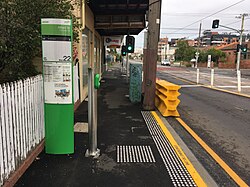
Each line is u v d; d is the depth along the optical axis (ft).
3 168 10.08
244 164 13.89
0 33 13.82
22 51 15.42
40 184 10.90
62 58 13.20
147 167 12.87
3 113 10.10
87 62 35.04
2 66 16.12
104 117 23.03
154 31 24.73
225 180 11.94
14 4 14.08
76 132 18.12
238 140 18.02
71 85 13.51
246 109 29.17
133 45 47.98
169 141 16.98
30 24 14.92
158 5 24.38
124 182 11.32
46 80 13.29
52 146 13.88
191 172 12.51
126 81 55.52
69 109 13.66
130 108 27.07
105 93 38.04
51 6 15.57
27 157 12.62
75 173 11.96
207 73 110.52
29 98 12.92
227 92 43.55
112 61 200.85
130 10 40.63
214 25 109.50
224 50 271.49
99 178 11.59
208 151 15.64
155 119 22.75
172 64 288.71
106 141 16.58
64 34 13.05
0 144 9.82
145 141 16.80
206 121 23.16
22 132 12.03
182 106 30.27
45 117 13.58
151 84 25.71
